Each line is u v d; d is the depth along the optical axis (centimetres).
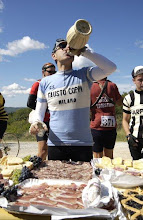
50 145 274
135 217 149
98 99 454
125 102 374
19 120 2586
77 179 210
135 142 355
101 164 260
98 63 252
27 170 214
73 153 266
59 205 156
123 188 202
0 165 258
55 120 269
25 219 147
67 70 268
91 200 154
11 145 868
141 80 349
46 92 274
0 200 158
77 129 263
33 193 175
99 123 455
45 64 483
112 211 147
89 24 219
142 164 262
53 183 197
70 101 262
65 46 260
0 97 328
